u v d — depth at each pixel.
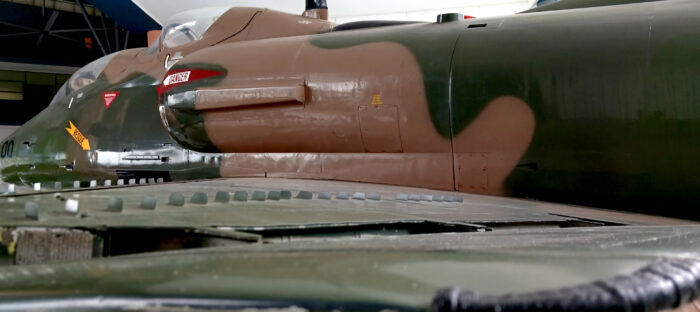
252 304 0.80
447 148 3.49
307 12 5.32
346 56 3.75
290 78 3.81
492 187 3.38
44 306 0.81
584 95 3.06
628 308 0.76
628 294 0.79
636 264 0.96
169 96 4.25
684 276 0.92
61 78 25.47
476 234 1.67
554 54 3.18
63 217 1.57
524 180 3.28
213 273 0.94
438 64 3.44
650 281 0.85
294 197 2.68
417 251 1.12
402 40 3.69
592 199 3.13
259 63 3.99
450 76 3.38
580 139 3.09
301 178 4.05
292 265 0.99
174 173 4.64
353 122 3.67
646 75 2.94
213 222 1.62
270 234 1.59
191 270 0.96
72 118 5.32
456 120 3.39
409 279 0.87
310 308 0.79
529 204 3.07
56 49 22.14
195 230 1.46
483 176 3.39
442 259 1.02
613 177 3.04
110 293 0.84
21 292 0.85
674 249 1.18
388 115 3.55
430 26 3.79
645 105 2.93
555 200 3.24
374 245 1.27
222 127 4.10
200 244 1.45
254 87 3.86
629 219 2.75
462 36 3.53
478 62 3.34
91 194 2.46
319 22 4.58
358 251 1.12
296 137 3.91
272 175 4.17
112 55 5.55
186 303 0.81
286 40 4.16
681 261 1.01
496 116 3.28
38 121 5.69
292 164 4.09
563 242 1.34
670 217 3.01
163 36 5.08
